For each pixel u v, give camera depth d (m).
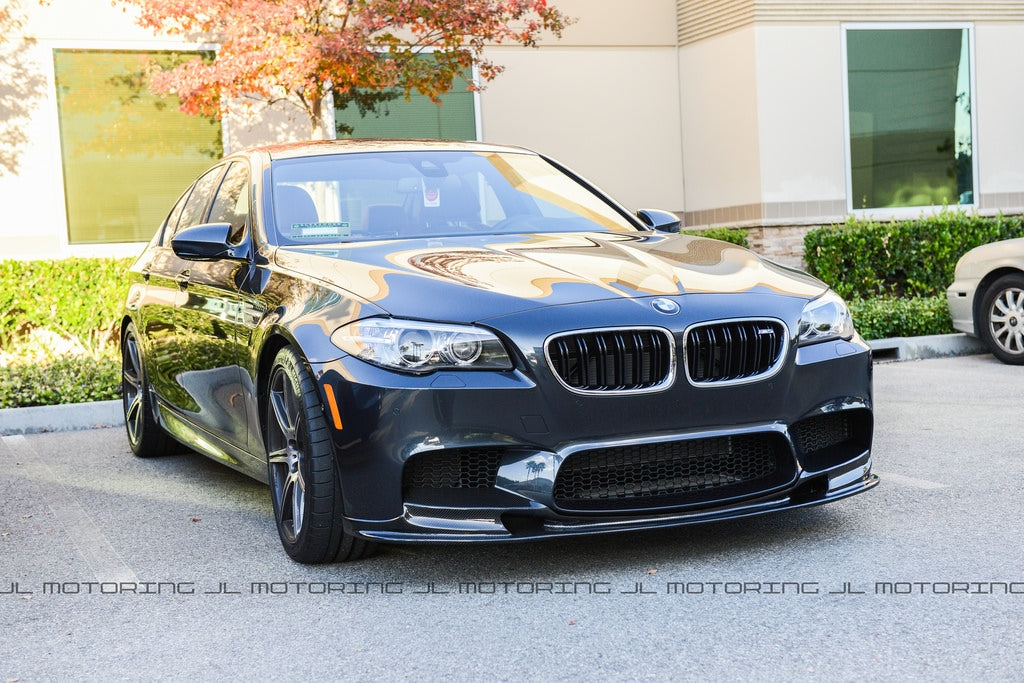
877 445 5.68
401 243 4.30
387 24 9.38
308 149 5.07
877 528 4.08
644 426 3.51
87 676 2.99
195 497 5.20
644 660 2.92
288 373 3.83
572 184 5.21
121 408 7.49
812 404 3.74
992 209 13.23
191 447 5.38
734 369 3.63
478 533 3.47
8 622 3.49
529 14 12.63
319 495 3.71
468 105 12.53
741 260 4.14
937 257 11.94
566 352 3.47
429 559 3.95
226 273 4.63
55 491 5.45
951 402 6.92
